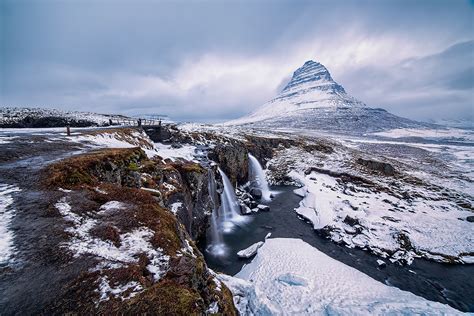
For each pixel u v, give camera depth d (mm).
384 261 26891
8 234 9281
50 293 6934
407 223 34781
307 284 20594
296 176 59531
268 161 69125
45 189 12883
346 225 33812
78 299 6848
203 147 46062
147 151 31266
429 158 106812
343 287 20719
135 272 8195
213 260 26312
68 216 10945
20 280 7289
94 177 15930
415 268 25969
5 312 6223
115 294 7195
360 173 58781
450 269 26016
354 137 188250
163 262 9328
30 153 18312
